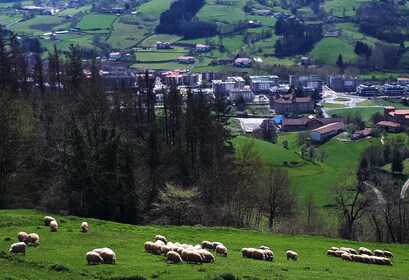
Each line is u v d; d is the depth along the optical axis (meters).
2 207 145.00
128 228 110.62
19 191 159.38
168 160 186.00
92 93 192.88
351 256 100.56
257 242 113.38
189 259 78.69
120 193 151.62
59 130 163.25
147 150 183.62
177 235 109.88
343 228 161.25
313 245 116.94
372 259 99.69
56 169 155.00
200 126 192.12
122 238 95.75
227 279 69.81
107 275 69.06
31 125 163.75
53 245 85.75
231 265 79.44
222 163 191.75
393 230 156.00
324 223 179.12
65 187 144.62
